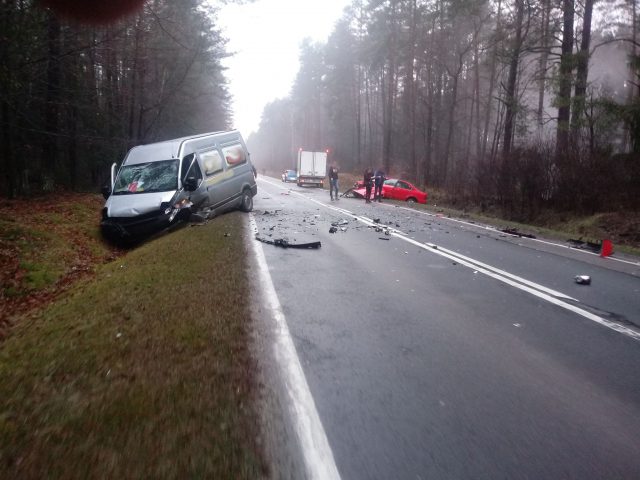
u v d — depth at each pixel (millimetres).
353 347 4359
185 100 28578
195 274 6516
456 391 3578
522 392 3598
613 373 3984
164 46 21359
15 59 12727
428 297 6156
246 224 12438
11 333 5070
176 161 11930
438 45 33625
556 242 11578
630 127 16656
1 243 8898
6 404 2992
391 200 24641
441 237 11633
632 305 6027
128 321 4570
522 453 2807
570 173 16562
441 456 2742
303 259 8281
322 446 2779
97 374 3420
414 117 39250
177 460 2424
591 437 3008
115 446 2527
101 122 20031
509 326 5105
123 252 11102
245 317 4895
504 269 8062
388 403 3348
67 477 2268
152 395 3105
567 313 5625
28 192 15773
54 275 8344
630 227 13578
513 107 22391
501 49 22984
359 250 9406
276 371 3748
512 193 18469
